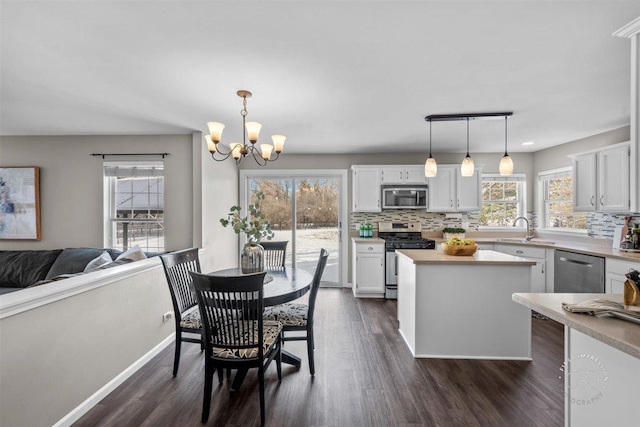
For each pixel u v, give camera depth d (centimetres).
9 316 146
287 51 181
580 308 124
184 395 207
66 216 384
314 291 227
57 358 171
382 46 176
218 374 221
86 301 192
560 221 449
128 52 181
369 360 255
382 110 284
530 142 420
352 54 184
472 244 282
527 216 491
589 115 301
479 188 462
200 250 358
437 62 195
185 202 376
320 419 183
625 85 230
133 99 256
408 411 190
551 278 377
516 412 188
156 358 260
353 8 143
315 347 280
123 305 226
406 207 466
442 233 497
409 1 138
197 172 365
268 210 514
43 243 385
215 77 214
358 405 196
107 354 209
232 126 339
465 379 226
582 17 150
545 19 151
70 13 144
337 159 504
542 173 470
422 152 486
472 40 170
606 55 186
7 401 146
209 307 178
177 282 243
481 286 256
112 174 386
